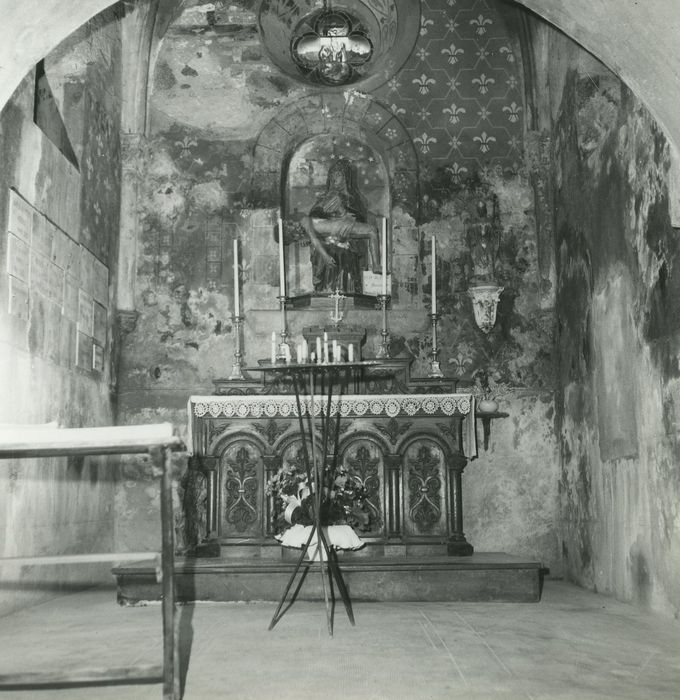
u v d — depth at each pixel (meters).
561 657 5.02
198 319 10.33
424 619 6.38
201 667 4.76
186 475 8.83
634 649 5.31
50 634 5.92
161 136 10.70
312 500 7.29
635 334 7.33
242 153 10.71
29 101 7.40
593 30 5.82
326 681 4.42
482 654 5.09
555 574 9.82
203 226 10.54
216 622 6.27
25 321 7.24
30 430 4.20
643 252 7.14
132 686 4.39
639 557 7.20
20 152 7.20
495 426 10.10
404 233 10.55
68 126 9.01
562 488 9.82
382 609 6.91
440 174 10.69
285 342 8.99
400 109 10.85
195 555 8.34
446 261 10.48
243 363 10.20
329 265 10.29
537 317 10.32
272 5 11.13
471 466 10.02
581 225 9.09
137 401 10.12
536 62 10.59
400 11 11.02
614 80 8.91
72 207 8.61
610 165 8.09
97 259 9.41
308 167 11.03
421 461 8.65
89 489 8.97
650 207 6.98
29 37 5.36
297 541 7.30
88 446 3.86
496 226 10.53
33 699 4.16
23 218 7.21
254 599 7.34
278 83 10.89
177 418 10.10
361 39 11.25
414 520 8.56
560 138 9.97
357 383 9.48
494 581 7.43
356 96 10.85
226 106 10.81
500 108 10.84
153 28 10.72
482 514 9.95
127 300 10.08
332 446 8.68
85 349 8.93
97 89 9.57
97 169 9.49
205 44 10.94
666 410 6.60
